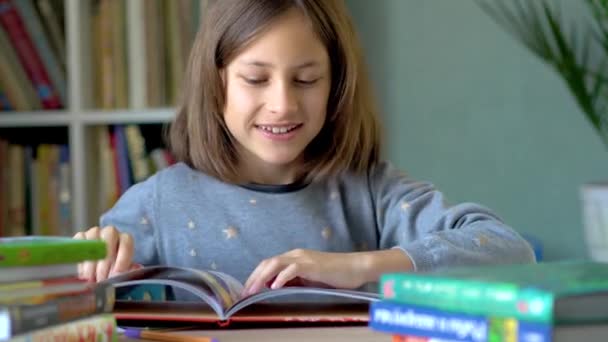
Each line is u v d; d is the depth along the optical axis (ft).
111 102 9.52
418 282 2.70
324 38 5.18
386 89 10.26
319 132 5.61
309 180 5.69
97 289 3.19
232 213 5.66
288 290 3.68
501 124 10.23
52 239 3.23
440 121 10.25
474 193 10.26
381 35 10.23
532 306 2.42
